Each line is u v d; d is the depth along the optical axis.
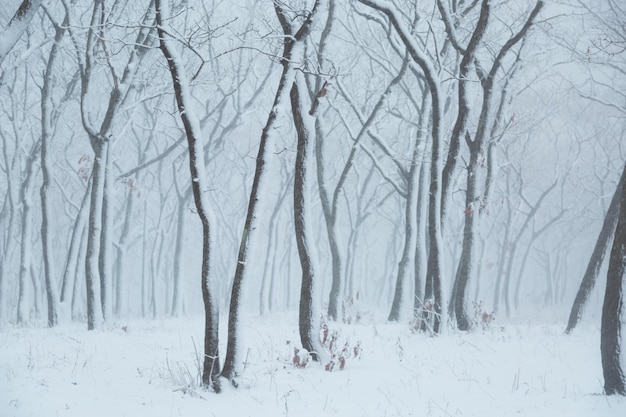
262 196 9.03
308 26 9.45
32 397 8.23
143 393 8.54
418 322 15.75
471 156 16.70
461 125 15.66
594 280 16.67
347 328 16.94
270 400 8.03
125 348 12.88
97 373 9.93
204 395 8.41
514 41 16.09
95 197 17.75
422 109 21.34
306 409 7.54
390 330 16.61
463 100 15.62
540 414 6.98
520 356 11.53
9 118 26.20
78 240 22.59
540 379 9.25
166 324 20.20
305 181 10.80
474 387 8.66
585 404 7.43
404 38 14.80
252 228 8.95
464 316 16.20
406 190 21.64
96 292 17.72
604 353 8.16
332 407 7.61
